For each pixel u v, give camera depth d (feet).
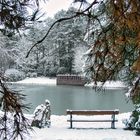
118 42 7.63
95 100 94.02
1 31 8.04
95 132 41.39
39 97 98.99
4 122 8.01
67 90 132.77
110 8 7.24
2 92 8.04
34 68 196.54
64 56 197.06
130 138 37.22
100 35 7.81
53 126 45.11
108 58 8.42
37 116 43.06
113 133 40.63
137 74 9.02
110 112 44.45
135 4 6.77
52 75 199.62
